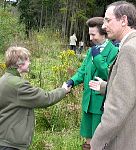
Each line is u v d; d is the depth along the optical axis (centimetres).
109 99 294
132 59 290
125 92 288
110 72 320
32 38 1870
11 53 396
